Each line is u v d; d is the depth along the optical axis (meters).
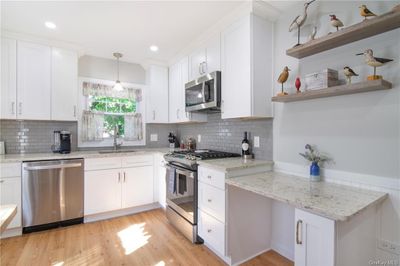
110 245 2.21
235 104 2.13
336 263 1.09
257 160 2.22
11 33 2.50
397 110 1.35
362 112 1.50
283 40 2.05
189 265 1.90
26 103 2.62
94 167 2.78
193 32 2.51
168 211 2.76
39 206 2.47
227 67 2.24
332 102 1.68
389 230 1.38
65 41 2.77
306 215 1.20
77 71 2.97
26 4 1.95
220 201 1.90
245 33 2.00
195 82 2.69
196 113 3.03
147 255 2.04
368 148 1.48
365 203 1.20
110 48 3.00
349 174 1.57
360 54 1.47
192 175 2.23
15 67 2.56
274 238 2.16
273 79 2.12
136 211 3.16
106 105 3.47
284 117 2.04
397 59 1.35
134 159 3.07
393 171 1.37
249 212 2.01
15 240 2.29
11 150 2.79
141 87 3.74
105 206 2.85
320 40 1.54
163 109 3.60
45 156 2.56
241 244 1.96
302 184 1.63
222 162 2.10
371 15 1.34
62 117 2.84
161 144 3.92
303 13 1.87
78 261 1.93
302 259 1.22
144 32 2.51
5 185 2.31
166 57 3.38
